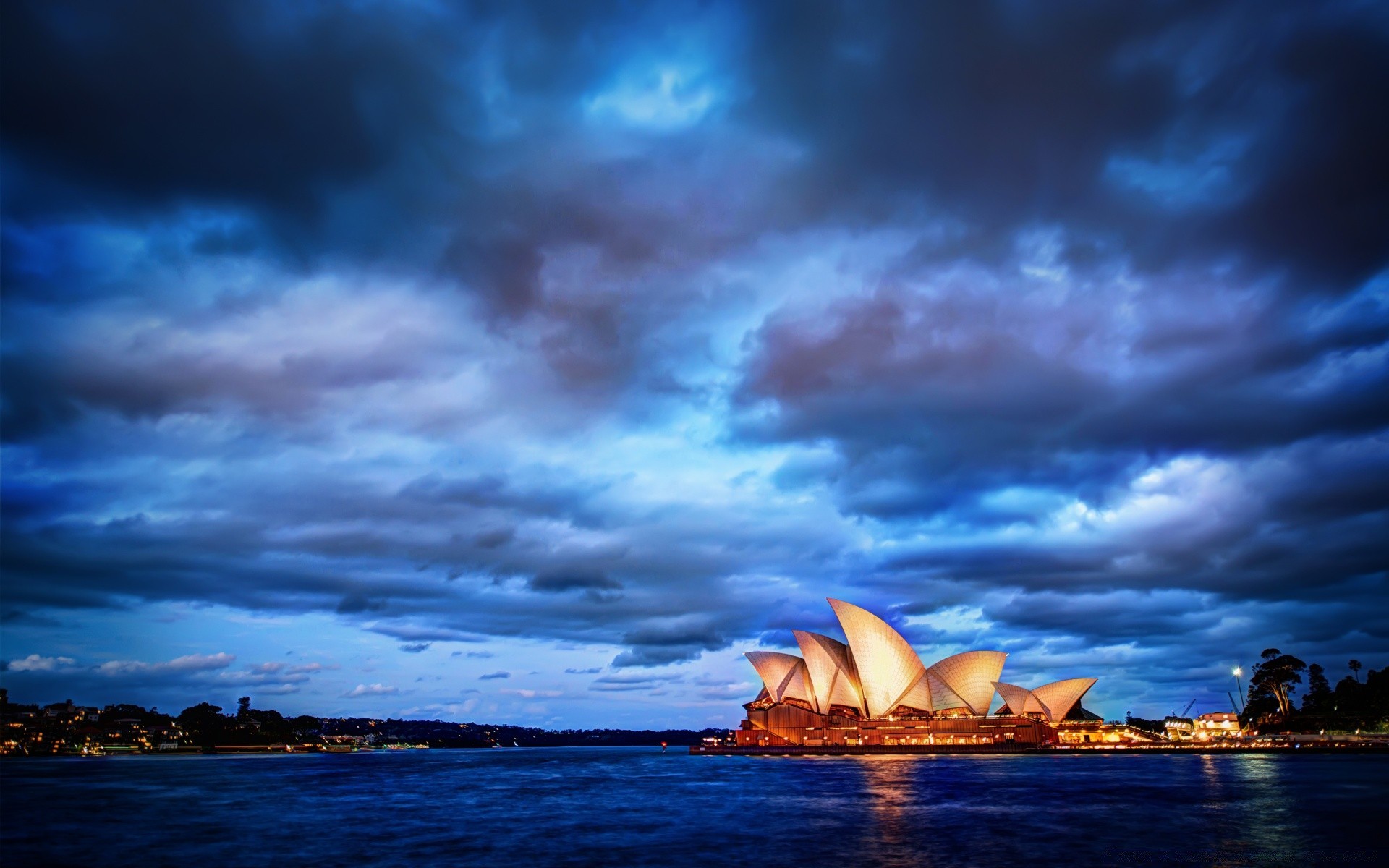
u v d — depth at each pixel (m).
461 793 99.94
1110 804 73.19
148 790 104.88
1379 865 45.22
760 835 58.81
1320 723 175.75
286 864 49.16
